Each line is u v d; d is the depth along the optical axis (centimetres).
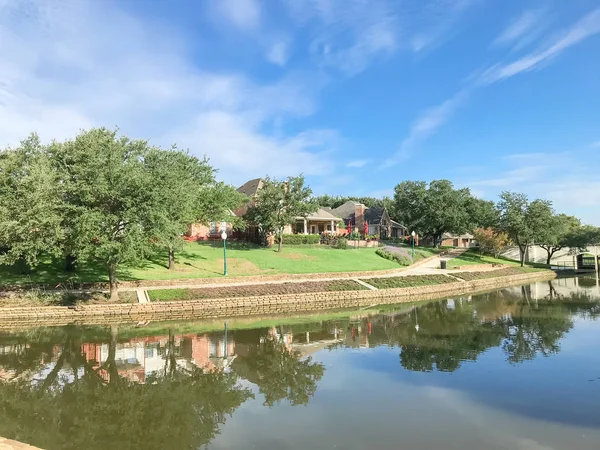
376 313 2664
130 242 2300
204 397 1163
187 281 3027
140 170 2473
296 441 873
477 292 3859
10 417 1031
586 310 2678
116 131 2820
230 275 3281
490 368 1395
